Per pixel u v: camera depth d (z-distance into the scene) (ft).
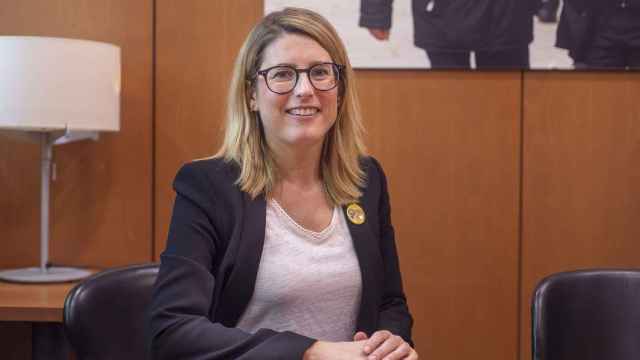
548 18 9.51
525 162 9.69
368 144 9.72
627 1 9.46
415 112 9.70
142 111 9.78
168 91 9.79
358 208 5.16
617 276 5.76
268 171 4.94
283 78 4.77
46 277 8.71
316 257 4.82
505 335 9.75
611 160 9.68
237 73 4.99
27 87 8.01
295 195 5.02
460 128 9.69
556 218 9.73
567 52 9.53
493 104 9.66
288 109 4.77
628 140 9.66
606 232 9.71
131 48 9.75
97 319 5.27
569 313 5.67
